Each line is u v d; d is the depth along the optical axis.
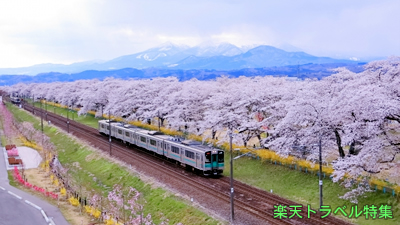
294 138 34.31
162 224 25.25
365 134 27.08
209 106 53.31
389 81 29.28
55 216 29.38
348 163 25.75
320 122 30.94
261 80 57.78
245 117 44.56
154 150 47.38
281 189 32.28
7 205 32.12
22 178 41.66
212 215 25.48
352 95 28.67
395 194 26.12
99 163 45.91
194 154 37.69
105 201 33.16
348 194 26.47
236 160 42.00
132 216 28.81
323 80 37.25
